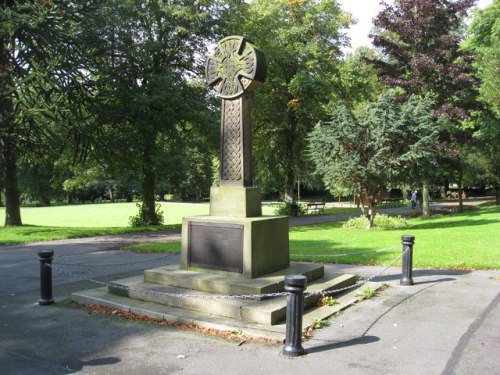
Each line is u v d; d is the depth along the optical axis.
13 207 24.70
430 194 57.72
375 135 19.30
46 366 5.55
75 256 14.61
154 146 24.20
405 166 19.70
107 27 21.95
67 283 10.38
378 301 8.15
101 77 22.03
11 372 5.39
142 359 5.70
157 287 8.27
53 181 28.47
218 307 7.13
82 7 17.88
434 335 6.33
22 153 19.44
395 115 19.48
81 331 6.83
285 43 33.19
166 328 6.86
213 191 8.91
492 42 30.22
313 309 7.50
